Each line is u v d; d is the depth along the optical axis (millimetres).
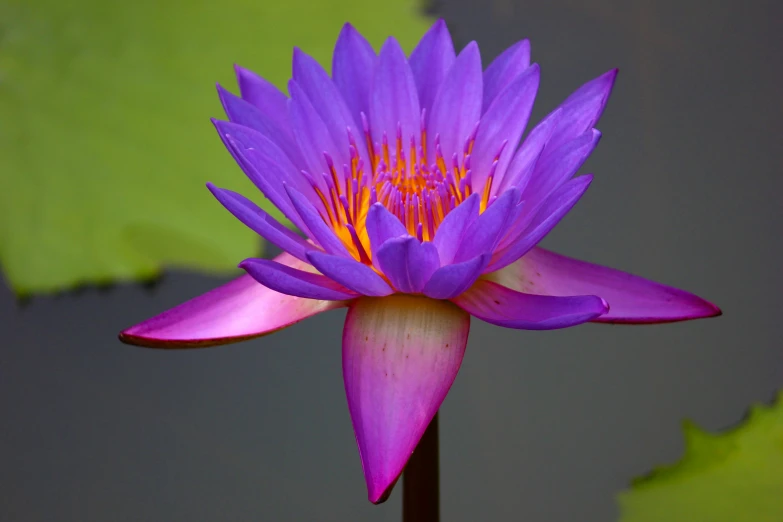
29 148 824
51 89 835
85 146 825
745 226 831
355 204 740
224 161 825
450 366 718
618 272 742
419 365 718
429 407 714
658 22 921
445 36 750
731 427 786
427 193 732
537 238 710
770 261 821
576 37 911
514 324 711
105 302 818
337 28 859
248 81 745
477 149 738
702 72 889
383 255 705
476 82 740
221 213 815
